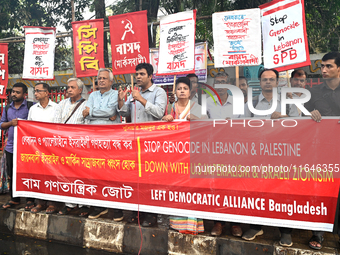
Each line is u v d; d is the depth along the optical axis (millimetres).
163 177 3305
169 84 6137
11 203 4180
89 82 7145
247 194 2998
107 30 4871
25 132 3994
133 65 4488
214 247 3055
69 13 10391
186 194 3215
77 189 3711
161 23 4242
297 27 3785
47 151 3871
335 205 2736
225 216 3072
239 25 4152
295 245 2863
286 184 2877
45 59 4871
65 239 3729
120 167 3498
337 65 3061
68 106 3947
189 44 4051
